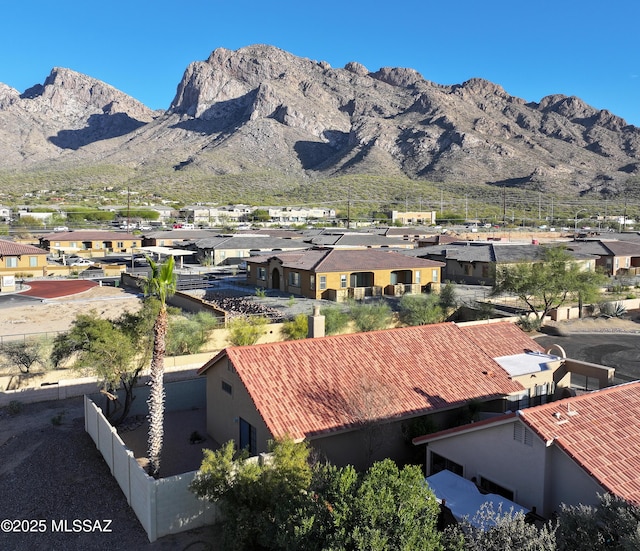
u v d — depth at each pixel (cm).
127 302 5016
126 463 1794
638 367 3294
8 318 4325
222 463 1517
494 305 4847
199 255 8231
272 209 15725
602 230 12644
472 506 1395
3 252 6588
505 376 2292
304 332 3497
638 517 1093
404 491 1150
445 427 2097
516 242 7550
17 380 2844
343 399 1941
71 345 2461
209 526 1631
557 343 3856
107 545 1548
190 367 3097
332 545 1061
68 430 2394
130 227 12162
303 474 1423
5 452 2183
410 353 2298
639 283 5991
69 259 7938
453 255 6309
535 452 1431
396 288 5144
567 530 1127
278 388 1933
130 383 2469
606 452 1366
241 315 3947
